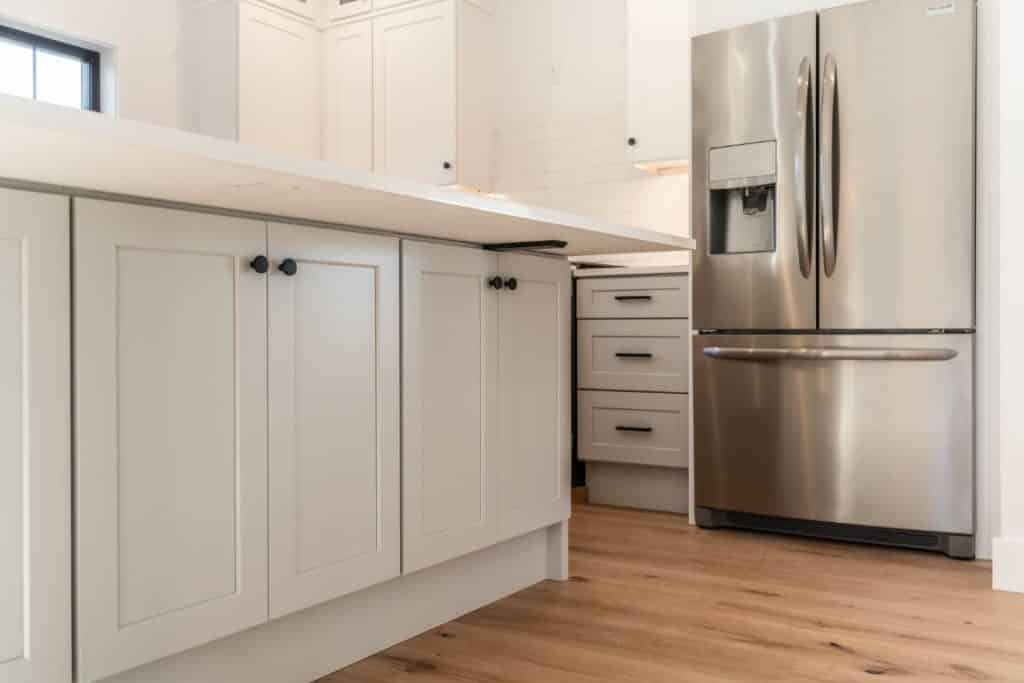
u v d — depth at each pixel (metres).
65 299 1.38
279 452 1.74
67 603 1.38
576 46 4.52
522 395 2.49
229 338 1.64
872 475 3.09
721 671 1.94
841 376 3.14
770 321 3.27
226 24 4.26
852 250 3.11
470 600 2.37
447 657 2.03
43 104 1.00
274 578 1.73
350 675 1.92
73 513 1.39
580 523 3.54
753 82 3.29
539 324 2.57
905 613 2.35
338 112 4.70
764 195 3.34
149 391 1.50
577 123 4.52
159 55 4.23
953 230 2.96
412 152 4.46
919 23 2.99
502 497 2.40
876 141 3.06
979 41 2.94
